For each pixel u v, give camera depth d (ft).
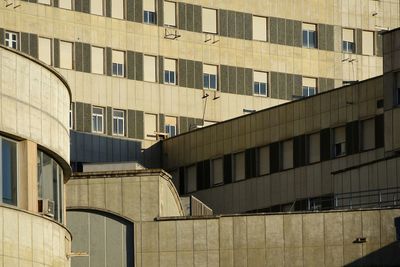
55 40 312.91
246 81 337.72
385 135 263.70
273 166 291.38
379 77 271.28
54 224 165.99
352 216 221.25
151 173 220.64
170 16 330.34
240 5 339.36
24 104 159.84
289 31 344.69
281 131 290.76
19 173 159.33
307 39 347.15
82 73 316.19
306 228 222.28
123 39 323.16
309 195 283.59
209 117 332.60
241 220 222.89
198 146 308.60
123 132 320.29
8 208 155.63
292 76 343.46
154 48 327.26
